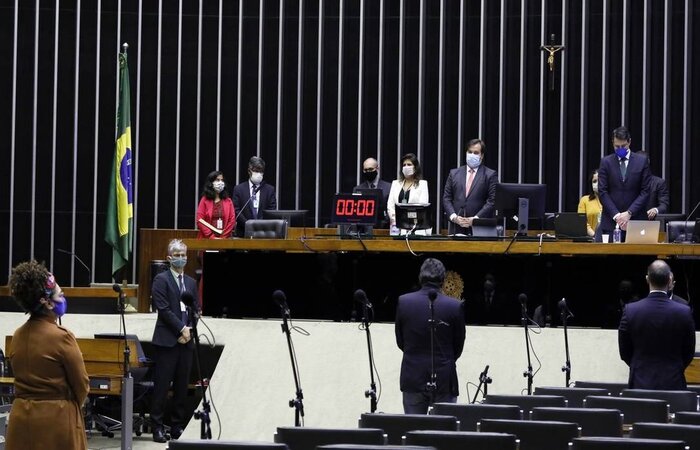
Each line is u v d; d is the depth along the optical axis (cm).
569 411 1048
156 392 1733
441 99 2709
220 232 2039
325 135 2748
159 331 1739
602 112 2639
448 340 1390
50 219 2703
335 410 1731
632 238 1669
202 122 2738
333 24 2748
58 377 1027
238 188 2134
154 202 2717
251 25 2748
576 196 2661
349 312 1806
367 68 2744
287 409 1742
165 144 2731
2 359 1728
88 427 1780
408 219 1770
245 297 1839
